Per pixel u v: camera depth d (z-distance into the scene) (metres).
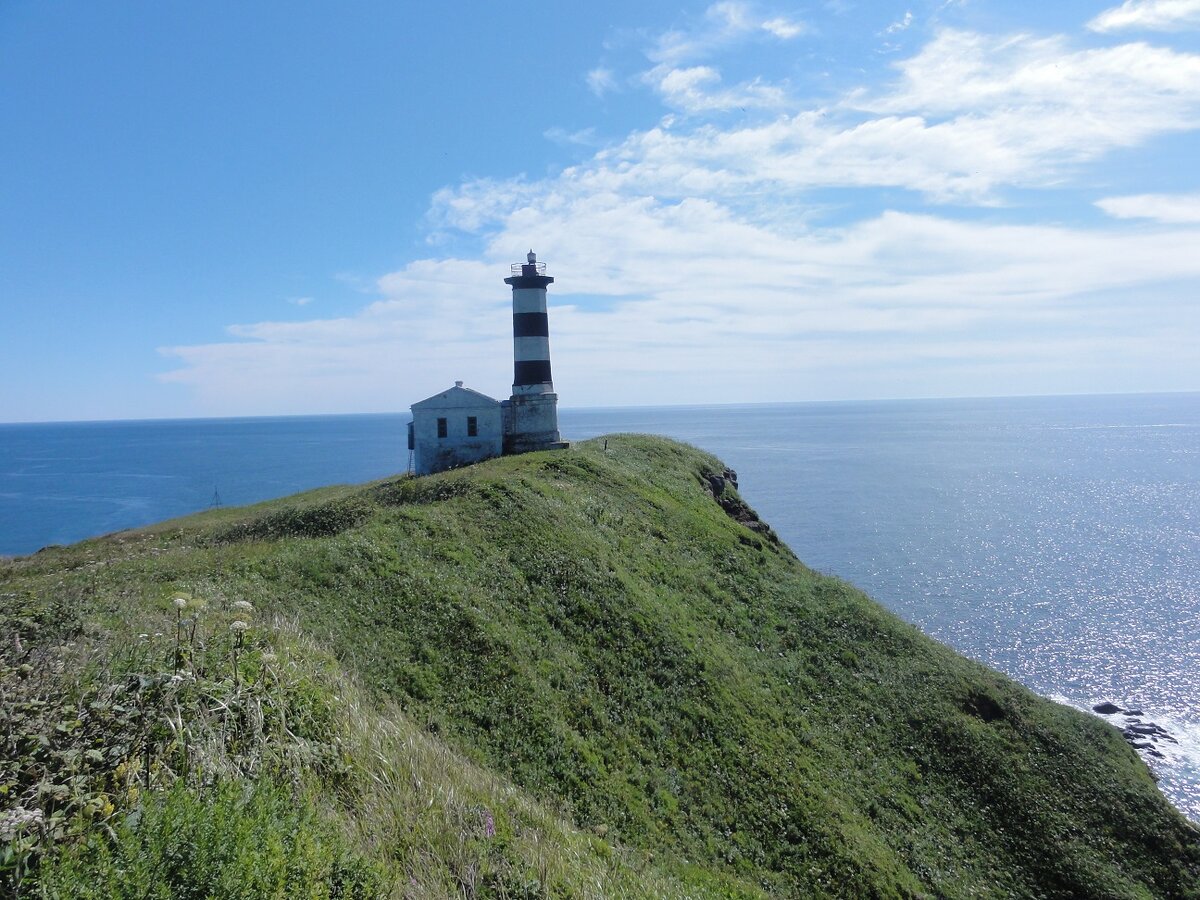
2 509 126.00
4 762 6.85
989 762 23.64
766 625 28.88
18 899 5.16
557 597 23.52
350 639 17.80
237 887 5.57
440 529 25.47
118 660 9.41
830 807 19.16
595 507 32.75
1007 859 20.33
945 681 27.38
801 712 23.59
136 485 157.88
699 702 21.20
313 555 21.50
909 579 68.62
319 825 7.21
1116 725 41.31
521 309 49.25
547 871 9.21
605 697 19.73
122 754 7.38
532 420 49.25
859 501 113.25
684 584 29.55
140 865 5.46
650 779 17.44
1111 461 174.38
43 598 16.62
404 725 13.53
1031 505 109.88
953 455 192.25
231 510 51.31
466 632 19.48
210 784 7.10
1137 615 58.62
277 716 9.02
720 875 15.40
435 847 8.51
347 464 194.38
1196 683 46.53
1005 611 59.66
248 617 11.45
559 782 15.91
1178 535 87.50
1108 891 19.83
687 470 48.56
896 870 17.98
